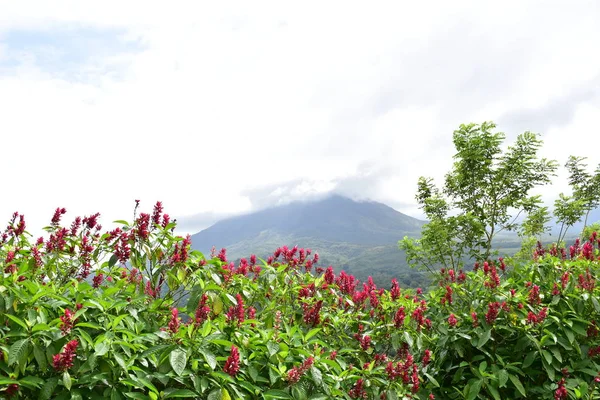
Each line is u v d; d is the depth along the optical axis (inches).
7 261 153.4
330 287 228.4
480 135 534.3
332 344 208.2
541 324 199.0
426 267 529.3
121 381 122.0
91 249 183.6
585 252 238.1
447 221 510.0
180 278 166.9
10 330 124.5
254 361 143.9
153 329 150.3
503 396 201.8
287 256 230.1
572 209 534.0
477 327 204.7
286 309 205.9
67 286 155.8
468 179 547.5
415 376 180.1
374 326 209.0
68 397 117.4
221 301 159.9
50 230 181.8
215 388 128.1
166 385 130.3
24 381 113.3
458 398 204.5
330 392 149.3
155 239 175.9
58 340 123.1
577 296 212.4
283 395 135.9
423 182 593.9
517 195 529.3
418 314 205.9
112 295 156.7
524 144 534.3
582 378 199.2
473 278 235.6
